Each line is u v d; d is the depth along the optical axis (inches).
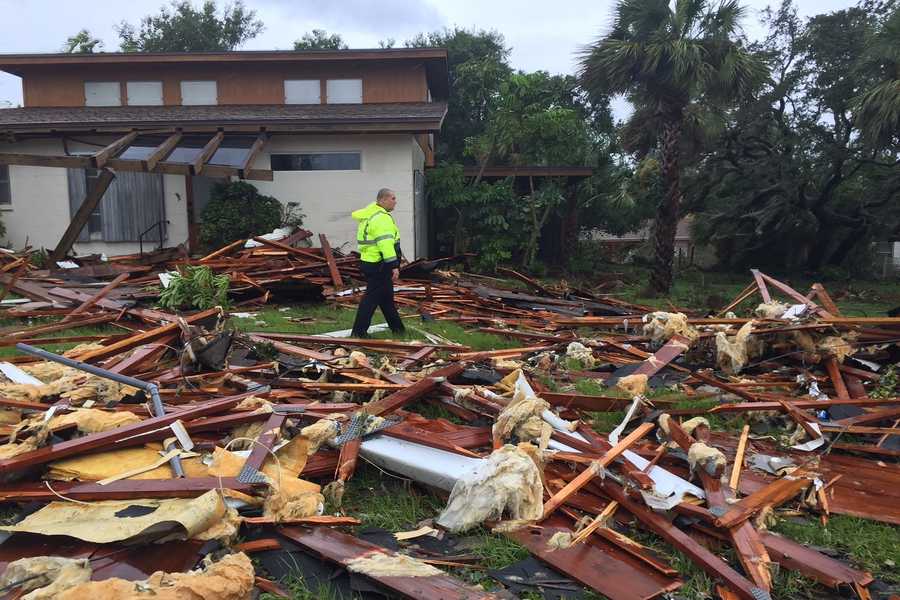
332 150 583.2
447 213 778.2
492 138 737.6
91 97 722.2
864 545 124.6
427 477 136.1
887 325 242.8
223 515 112.0
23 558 101.3
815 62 947.3
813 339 240.1
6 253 455.8
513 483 123.4
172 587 88.8
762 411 187.0
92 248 597.6
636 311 440.5
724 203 974.4
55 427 132.1
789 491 137.8
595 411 181.9
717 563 109.4
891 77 631.8
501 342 295.6
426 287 421.1
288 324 333.1
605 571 108.3
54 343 259.3
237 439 141.9
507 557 113.2
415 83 717.3
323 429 143.4
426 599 96.2
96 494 116.6
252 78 719.1
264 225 545.3
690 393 212.2
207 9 1336.1
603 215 964.6
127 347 210.4
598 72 594.2
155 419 138.3
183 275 375.6
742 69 560.4
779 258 1019.3
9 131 548.7
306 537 113.6
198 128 543.8
